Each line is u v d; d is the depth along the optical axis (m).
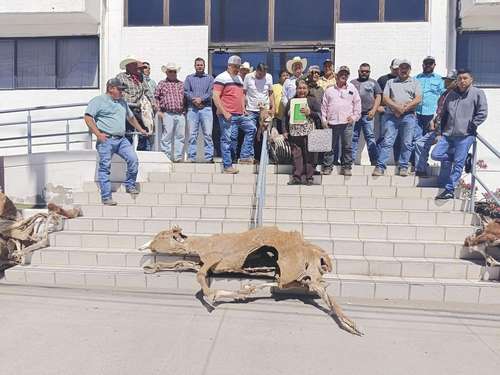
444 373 3.68
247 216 6.91
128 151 7.19
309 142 7.24
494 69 9.45
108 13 10.09
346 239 6.34
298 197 7.17
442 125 6.96
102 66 10.12
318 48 9.69
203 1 9.96
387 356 3.95
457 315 4.91
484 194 8.16
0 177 8.28
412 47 9.30
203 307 5.02
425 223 6.68
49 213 6.75
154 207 7.04
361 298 5.38
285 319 4.72
